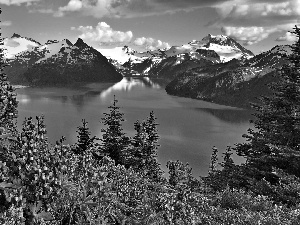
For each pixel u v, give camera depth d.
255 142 18.64
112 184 10.01
